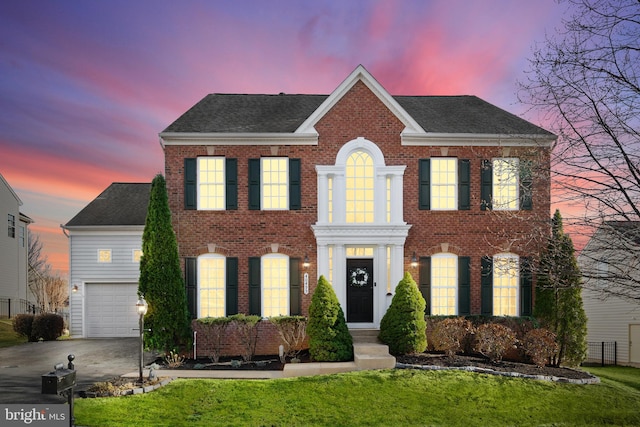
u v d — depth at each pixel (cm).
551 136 1677
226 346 1666
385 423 1061
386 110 1744
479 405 1159
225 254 1716
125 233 2277
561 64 1067
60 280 3853
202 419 1049
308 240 1727
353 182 1736
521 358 1568
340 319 1529
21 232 3344
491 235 1750
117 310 2272
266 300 1716
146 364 1538
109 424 991
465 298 1731
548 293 1614
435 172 1756
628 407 1195
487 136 1730
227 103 1956
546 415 1131
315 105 1975
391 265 1698
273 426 1030
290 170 1734
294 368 1398
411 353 1502
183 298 1619
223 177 1733
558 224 1160
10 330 2417
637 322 2422
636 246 1074
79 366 1516
